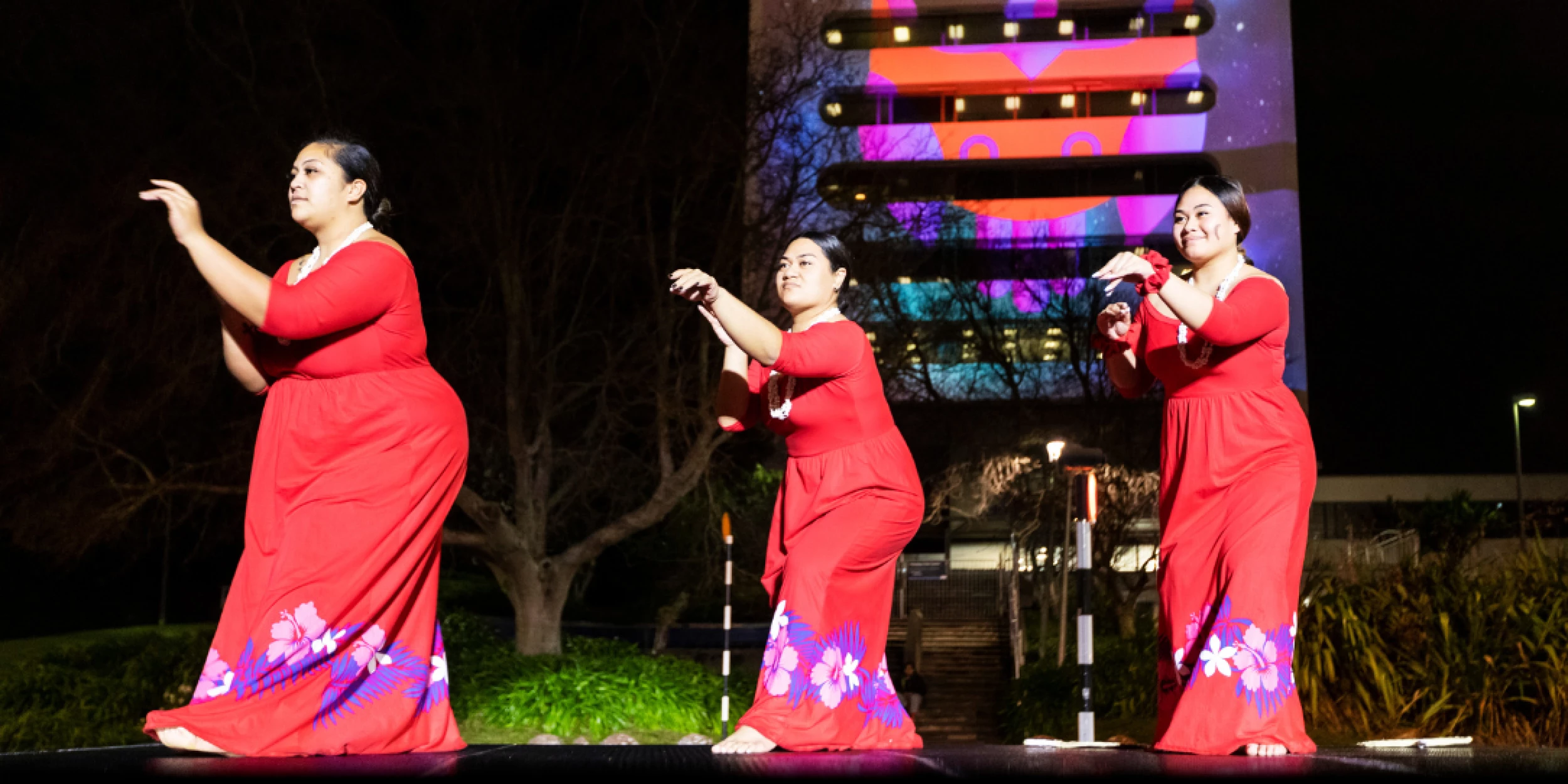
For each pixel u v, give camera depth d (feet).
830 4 110.63
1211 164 132.05
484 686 43.70
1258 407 11.69
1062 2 135.33
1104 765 8.28
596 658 48.57
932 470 85.87
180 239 9.63
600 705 42.37
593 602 102.78
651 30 51.39
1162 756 10.20
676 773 7.16
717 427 49.49
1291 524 11.32
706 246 52.90
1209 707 10.75
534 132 50.72
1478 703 22.43
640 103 52.03
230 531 49.03
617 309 53.72
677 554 66.03
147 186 42.45
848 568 11.60
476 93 48.57
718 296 11.12
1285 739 10.55
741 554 61.46
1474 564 25.53
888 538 11.89
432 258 51.60
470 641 50.11
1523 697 22.30
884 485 12.00
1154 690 36.24
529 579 50.57
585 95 51.70
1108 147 131.23
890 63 134.41
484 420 51.13
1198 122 130.82
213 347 43.45
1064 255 102.94
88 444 44.52
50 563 47.73
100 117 42.86
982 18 137.28
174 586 76.79
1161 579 11.91
